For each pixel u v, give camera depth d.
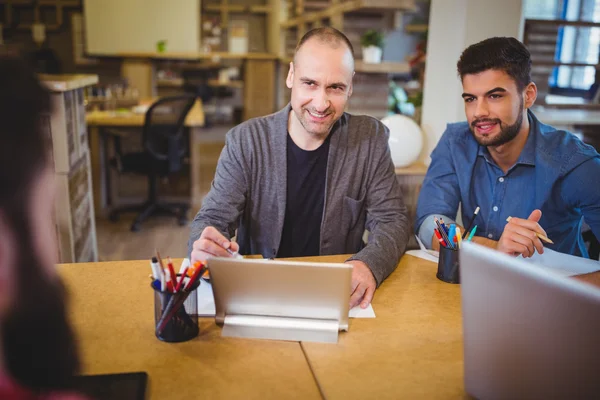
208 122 8.82
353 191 1.65
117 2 8.52
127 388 0.83
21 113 0.35
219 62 8.98
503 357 0.76
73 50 8.77
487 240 1.44
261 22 9.73
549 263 1.36
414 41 8.98
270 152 1.60
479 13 2.27
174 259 1.43
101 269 1.36
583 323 0.66
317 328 1.05
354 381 0.89
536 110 3.68
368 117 1.73
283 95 7.96
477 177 1.70
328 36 1.44
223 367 0.93
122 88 5.15
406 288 1.29
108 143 4.56
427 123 2.71
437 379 0.91
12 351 0.35
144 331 1.05
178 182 4.83
